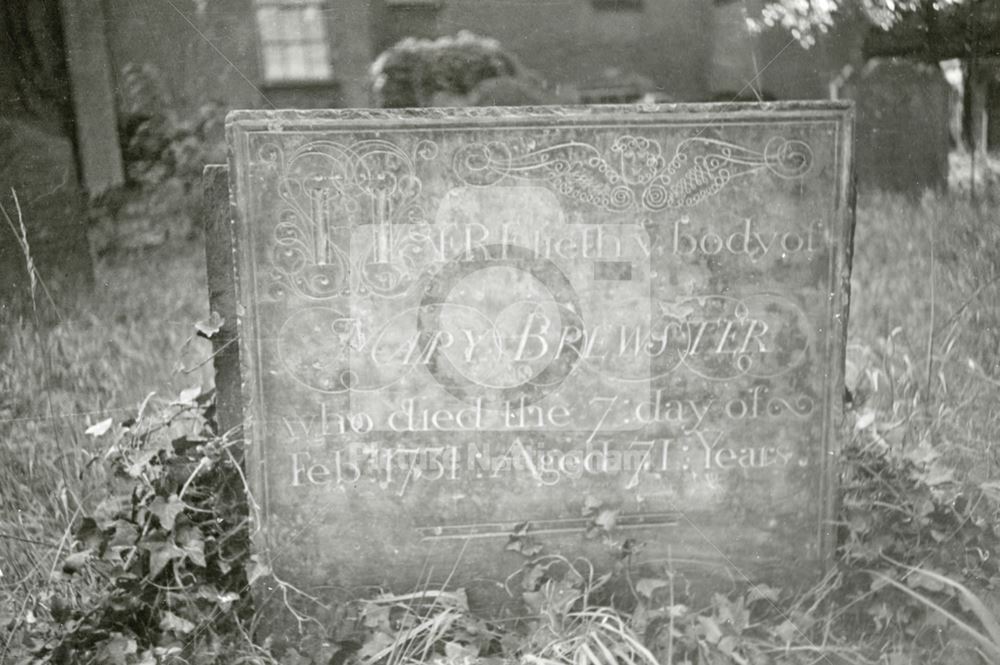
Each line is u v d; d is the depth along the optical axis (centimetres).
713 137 234
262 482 238
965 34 363
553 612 229
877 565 246
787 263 240
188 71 407
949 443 285
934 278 350
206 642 228
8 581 244
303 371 235
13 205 356
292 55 418
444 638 232
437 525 243
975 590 234
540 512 245
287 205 229
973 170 360
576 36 411
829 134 237
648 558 248
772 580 252
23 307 338
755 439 246
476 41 415
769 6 396
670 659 217
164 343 358
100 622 221
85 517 229
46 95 376
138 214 388
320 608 242
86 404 322
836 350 245
